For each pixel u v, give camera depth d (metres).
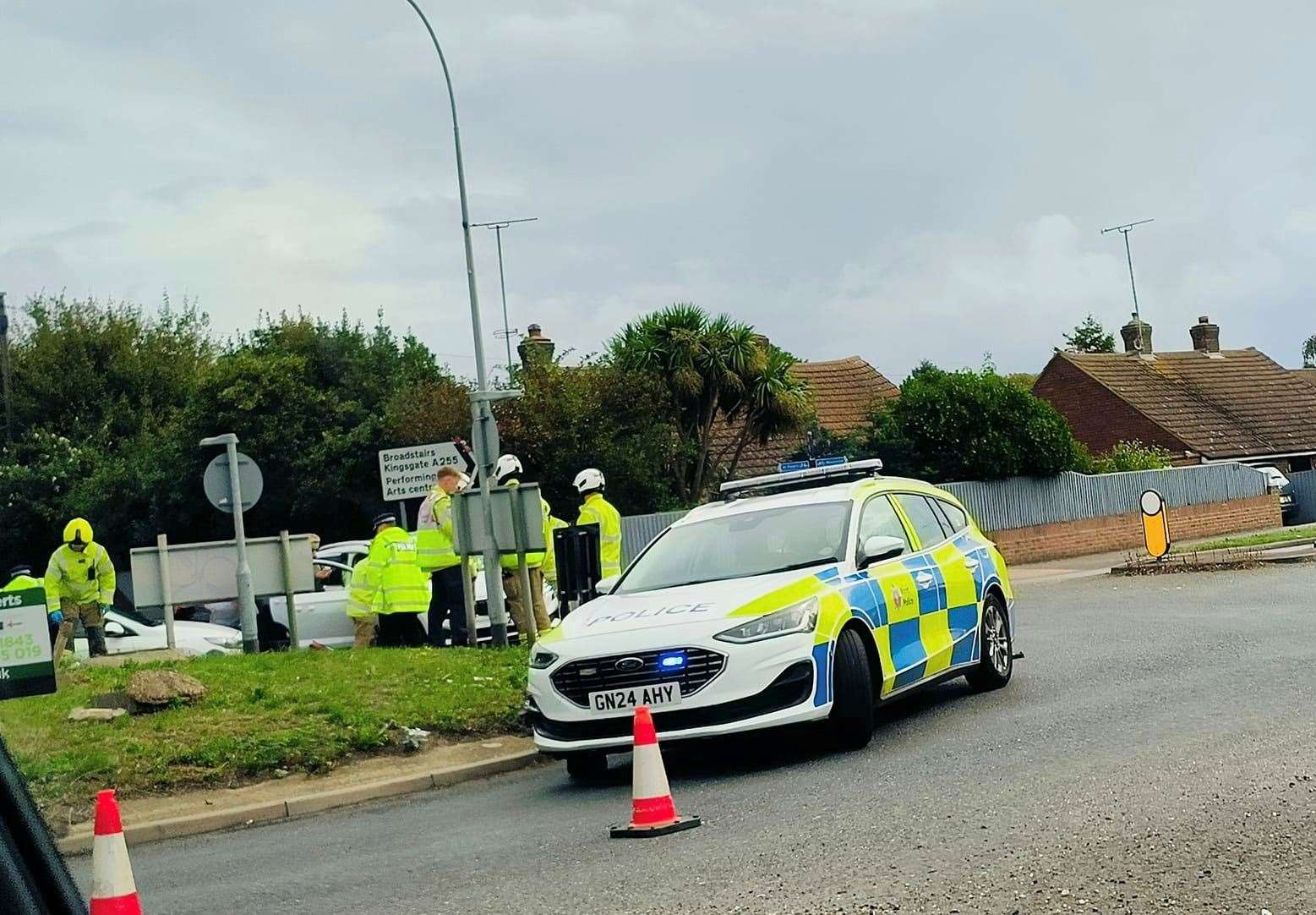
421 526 17.97
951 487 35.56
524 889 7.02
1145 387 54.12
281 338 38.09
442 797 10.47
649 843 7.81
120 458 39.62
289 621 17.95
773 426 35.78
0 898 6.26
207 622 21.59
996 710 11.48
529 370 33.56
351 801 10.52
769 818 8.12
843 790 8.71
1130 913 5.70
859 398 48.78
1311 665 12.39
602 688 9.84
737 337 34.84
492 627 16.08
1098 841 6.82
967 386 36.69
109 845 6.61
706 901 6.42
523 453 32.44
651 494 33.19
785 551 11.12
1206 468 42.44
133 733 11.55
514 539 16.05
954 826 7.39
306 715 12.04
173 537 36.75
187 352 49.00
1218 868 6.25
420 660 14.52
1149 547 29.16
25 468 41.31
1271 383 57.00
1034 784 8.27
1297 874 6.06
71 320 47.41
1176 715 10.35
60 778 10.46
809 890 6.40
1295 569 24.27
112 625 19.03
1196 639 15.22
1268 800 7.40
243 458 17.80
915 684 11.14
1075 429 54.03
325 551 24.34
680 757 10.99
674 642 9.73
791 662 9.73
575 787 10.20
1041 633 17.55
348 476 35.41
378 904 7.03
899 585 11.16
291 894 7.49
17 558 41.69
